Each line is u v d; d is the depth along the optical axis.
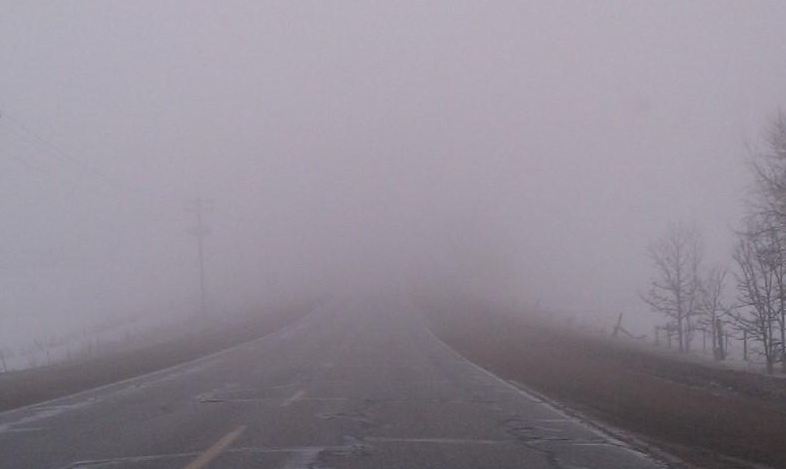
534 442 12.74
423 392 19.39
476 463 11.06
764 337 27.06
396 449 12.04
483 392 19.53
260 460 11.16
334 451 11.84
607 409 16.78
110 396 19.12
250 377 23.17
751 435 13.27
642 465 11.05
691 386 21.06
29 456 11.67
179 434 13.44
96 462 11.18
